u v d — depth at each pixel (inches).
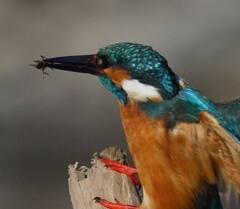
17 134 645.9
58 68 354.6
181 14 759.7
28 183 616.7
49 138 644.7
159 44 732.0
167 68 332.2
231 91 699.4
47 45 730.8
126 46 334.6
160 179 330.3
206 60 719.1
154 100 329.4
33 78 687.7
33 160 629.6
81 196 342.0
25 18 754.2
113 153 352.8
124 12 757.3
